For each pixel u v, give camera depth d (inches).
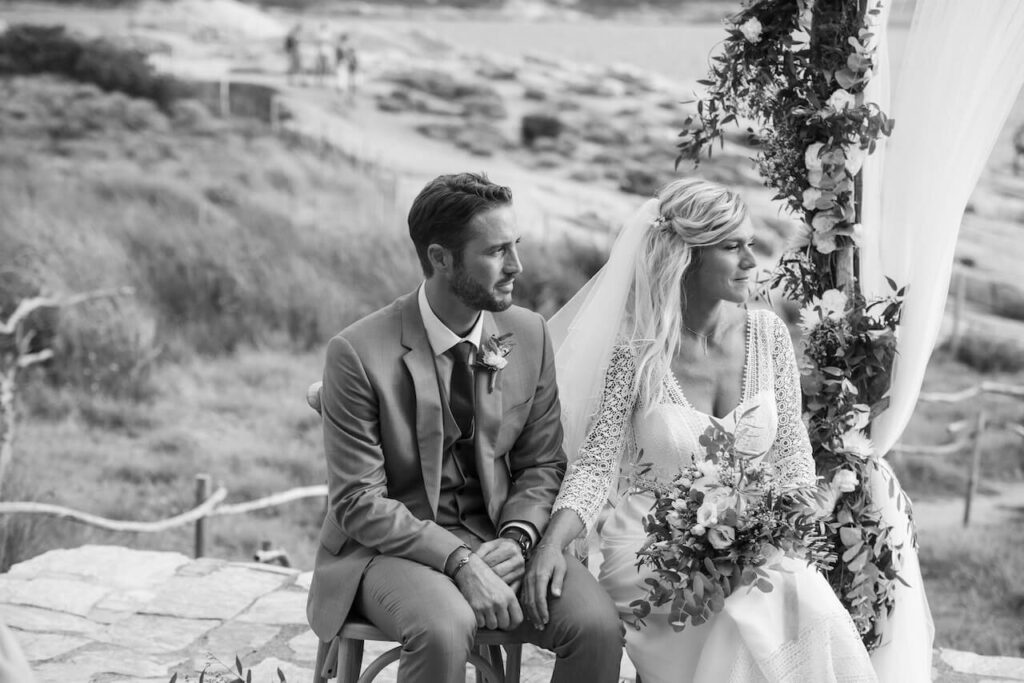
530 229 561.0
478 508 115.1
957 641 251.3
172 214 539.8
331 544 114.4
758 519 105.3
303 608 163.2
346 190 564.7
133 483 373.1
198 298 503.2
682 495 107.6
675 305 115.9
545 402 118.3
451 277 108.9
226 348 497.4
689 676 109.4
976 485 398.9
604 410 118.2
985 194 514.0
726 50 121.5
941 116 117.1
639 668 113.0
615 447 117.5
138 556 182.2
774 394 119.2
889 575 120.3
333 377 111.4
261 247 534.6
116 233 524.1
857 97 118.9
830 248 120.0
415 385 110.8
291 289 514.9
